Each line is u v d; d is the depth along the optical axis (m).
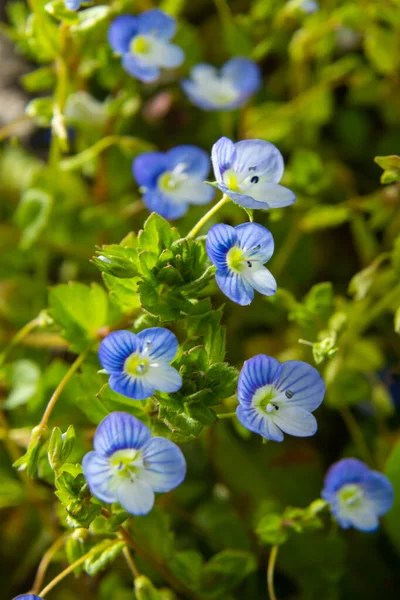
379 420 0.20
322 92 0.21
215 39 0.23
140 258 0.15
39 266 0.21
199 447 0.19
